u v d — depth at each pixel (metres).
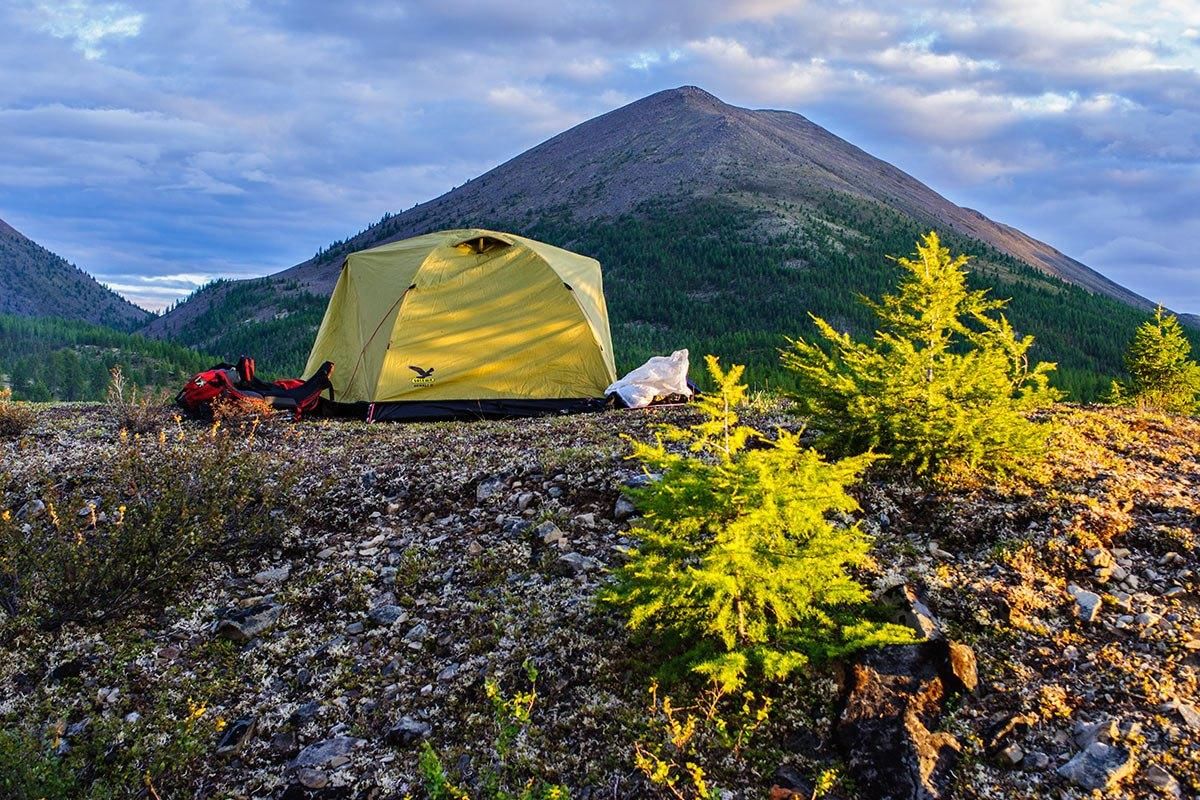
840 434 8.56
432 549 8.23
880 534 7.41
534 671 5.80
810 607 5.81
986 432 7.95
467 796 4.87
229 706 6.31
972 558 6.88
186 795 5.43
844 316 182.12
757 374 39.50
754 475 5.53
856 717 5.15
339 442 12.19
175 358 145.88
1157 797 4.36
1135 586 6.24
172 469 8.98
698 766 4.98
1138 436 9.77
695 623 5.86
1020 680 5.35
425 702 6.05
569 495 8.93
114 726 6.00
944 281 8.45
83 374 129.88
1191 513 7.07
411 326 14.34
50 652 7.08
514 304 14.78
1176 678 5.18
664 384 14.45
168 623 7.50
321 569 8.12
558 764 5.25
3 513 8.05
